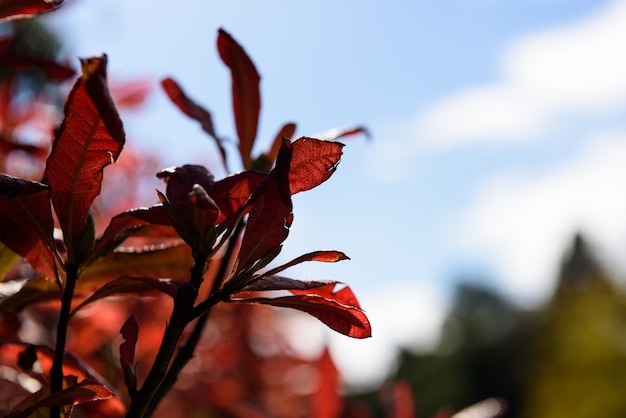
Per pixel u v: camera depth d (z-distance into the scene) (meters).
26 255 0.52
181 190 0.48
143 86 0.92
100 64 0.46
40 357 0.56
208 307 0.47
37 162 0.73
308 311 0.49
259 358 1.26
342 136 0.66
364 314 0.49
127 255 0.54
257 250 0.47
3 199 0.49
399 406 0.77
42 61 0.69
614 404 4.08
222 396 1.20
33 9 0.54
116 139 0.47
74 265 0.49
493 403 0.79
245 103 0.64
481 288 13.47
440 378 8.20
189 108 0.64
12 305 0.55
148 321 0.95
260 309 1.26
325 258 0.49
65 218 0.49
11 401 0.80
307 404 1.24
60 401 0.46
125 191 1.08
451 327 10.34
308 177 0.49
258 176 0.49
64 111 0.47
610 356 4.18
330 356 0.78
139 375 0.93
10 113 0.79
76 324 0.85
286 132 0.63
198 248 0.46
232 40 0.63
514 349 9.73
